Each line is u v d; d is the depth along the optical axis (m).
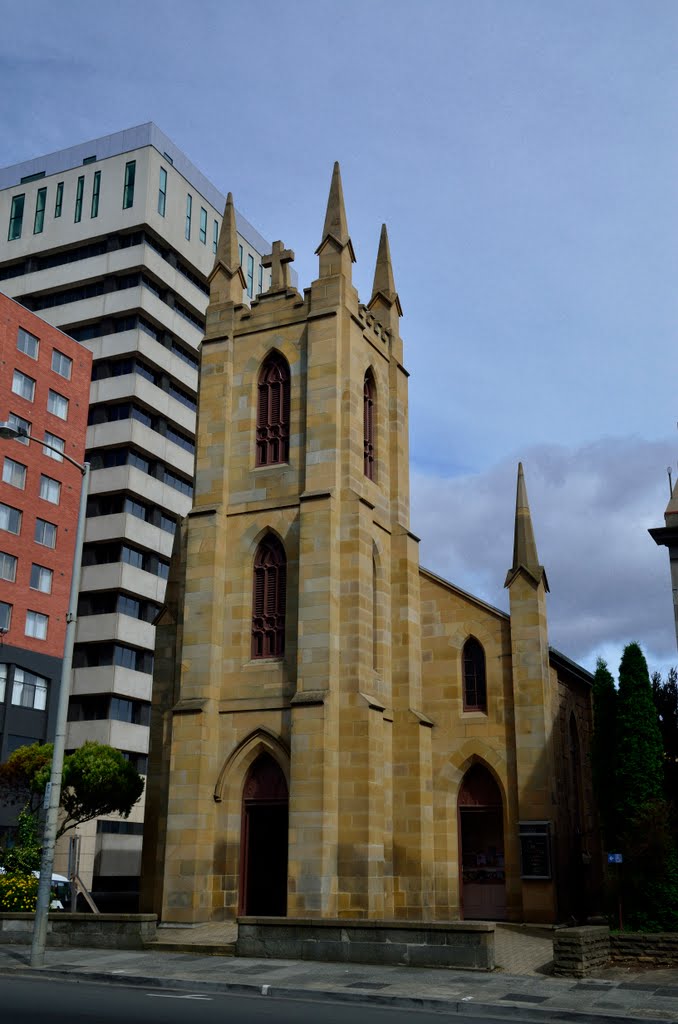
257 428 40.62
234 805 36.19
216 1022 17.72
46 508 79.19
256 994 23.06
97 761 54.97
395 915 36.75
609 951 27.31
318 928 27.50
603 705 32.19
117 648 84.06
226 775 36.44
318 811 33.72
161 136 99.94
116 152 99.00
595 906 44.53
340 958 27.08
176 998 21.44
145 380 90.06
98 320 92.62
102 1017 17.94
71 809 55.84
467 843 40.19
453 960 26.05
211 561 38.66
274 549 38.84
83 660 84.38
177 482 95.56
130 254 92.12
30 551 77.00
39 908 26.84
